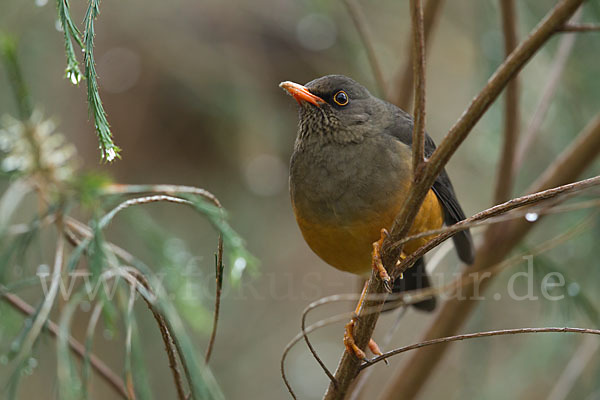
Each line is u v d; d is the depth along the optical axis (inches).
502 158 355.9
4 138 255.8
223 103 448.8
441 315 365.7
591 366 412.2
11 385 198.2
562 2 200.5
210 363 522.3
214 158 474.3
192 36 451.5
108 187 249.0
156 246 283.0
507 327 482.6
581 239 401.7
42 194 254.4
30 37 382.3
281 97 468.1
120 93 447.8
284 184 496.4
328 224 306.5
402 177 300.0
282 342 564.1
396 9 493.0
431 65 528.1
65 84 419.8
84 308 275.9
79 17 421.1
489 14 417.4
